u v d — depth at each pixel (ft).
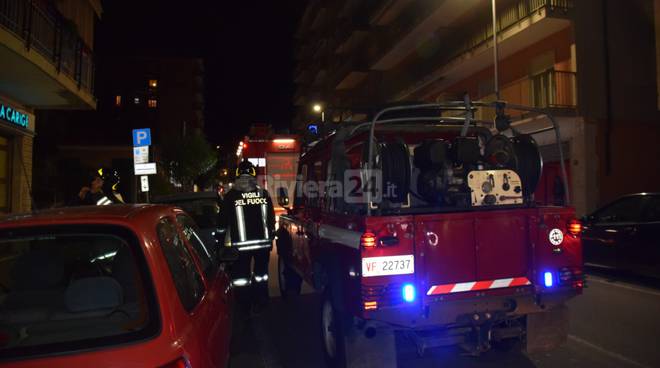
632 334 17.83
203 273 11.47
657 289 25.46
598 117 53.31
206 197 29.09
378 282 11.62
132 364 6.66
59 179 71.61
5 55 28.27
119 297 7.80
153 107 175.83
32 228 8.00
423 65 85.92
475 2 66.28
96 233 8.04
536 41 59.52
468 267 12.40
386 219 11.83
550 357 15.61
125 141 142.00
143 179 50.14
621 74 54.75
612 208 29.30
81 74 39.22
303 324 20.35
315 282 16.31
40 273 8.42
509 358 15.58
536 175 14.79
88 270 9.34
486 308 12.50
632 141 54.60
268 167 47.29
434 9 69.72
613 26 54.70
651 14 56.34
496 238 12.73
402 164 13.16
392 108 13.21
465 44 70.74
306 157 20.98
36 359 6.57
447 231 12.29
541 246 13.06
